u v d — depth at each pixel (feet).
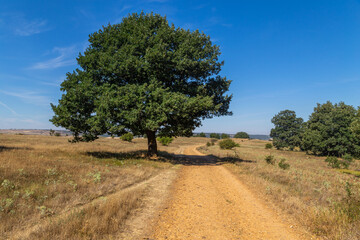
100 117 58.65
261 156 116.06
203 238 17.67
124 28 71.92
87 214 18.62
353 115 174.91
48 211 19.88
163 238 17.12
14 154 48.73
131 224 19.26
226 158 89.71
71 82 68.08
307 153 204.85
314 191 35.47
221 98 79.56
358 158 163.02
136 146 141.59
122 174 40.22
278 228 20.39
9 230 15.87
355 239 16.48
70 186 28.02
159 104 60.59
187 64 63.82
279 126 270.67
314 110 226.79
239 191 35.45
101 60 64.08
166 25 70.44
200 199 29.68
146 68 62.23
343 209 22.26
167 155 94.99
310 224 20.77
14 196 21.80
